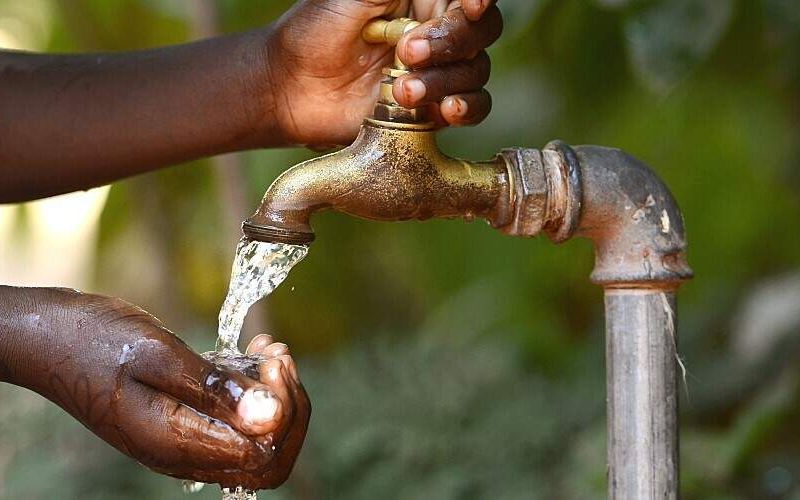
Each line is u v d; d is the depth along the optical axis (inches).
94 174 95.7
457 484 189.6
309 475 182.9
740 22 177.0
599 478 183.0
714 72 194.7
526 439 200.1
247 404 66.7
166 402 68.2
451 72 77.4
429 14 85.1
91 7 217.6
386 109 78.3
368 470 194.5
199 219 252.2
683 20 135.9
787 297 219.5
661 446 83.4
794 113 214.7
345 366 215.3
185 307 239.1
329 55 89.6
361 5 87.0
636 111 225.5
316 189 77.5
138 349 68.4
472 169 80.9
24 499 189.8
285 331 268.1
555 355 244.7
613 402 84.3
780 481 177.0
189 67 94.0
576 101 203.9
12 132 94.7
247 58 92.8
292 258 77.7
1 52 97.4
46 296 70.6
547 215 82.0
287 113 92.7
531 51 212.2
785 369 202.8
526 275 260.1
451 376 211.3
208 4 166.1
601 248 84.1
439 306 264.5
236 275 77.5
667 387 83.6
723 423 216.2
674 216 83.6
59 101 95.0
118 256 269.3
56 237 354.9
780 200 247.1
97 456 197.2
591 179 82.4
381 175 78.0
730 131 229.1
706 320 243.6
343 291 267.6
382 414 201.2
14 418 202.4
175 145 94.8
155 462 68.8
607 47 188.7
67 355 69.1
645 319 83.4
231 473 68.7
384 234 263.9
